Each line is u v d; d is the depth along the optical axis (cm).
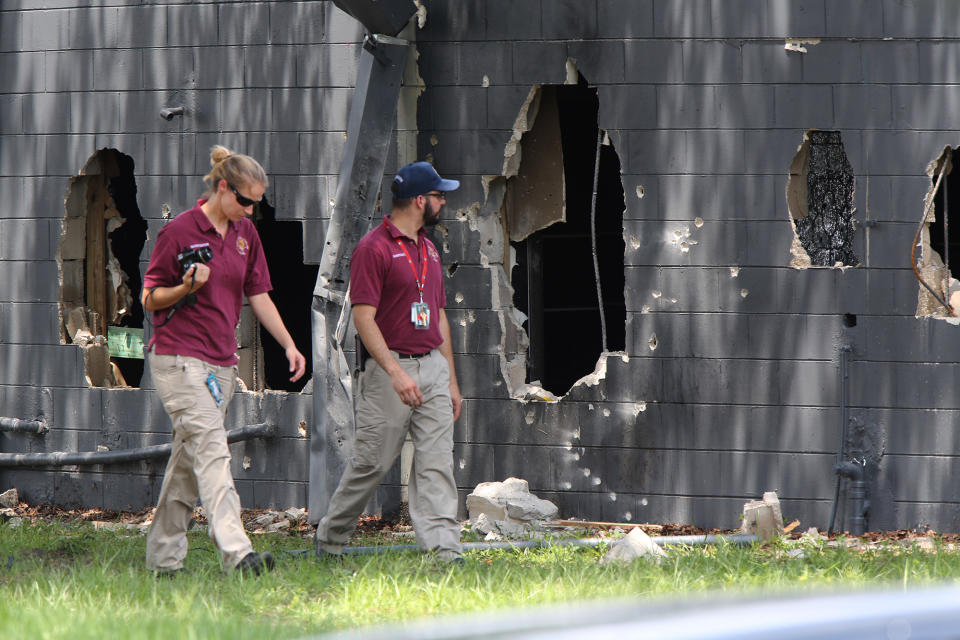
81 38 3359
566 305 4347
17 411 3469
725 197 3005
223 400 2253
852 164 2959
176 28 3288
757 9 2967
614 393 3088
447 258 3164
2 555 2523
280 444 3281
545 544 2755
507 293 3197
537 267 3347
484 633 772
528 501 3064
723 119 2997
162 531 2262
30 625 1683
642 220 3048
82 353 3412
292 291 4447
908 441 2953
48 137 3403
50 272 3422
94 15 3347
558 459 3122
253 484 3306
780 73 2970
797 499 2998
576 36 3053
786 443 3000
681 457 3052
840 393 2973
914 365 2950
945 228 3038
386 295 2341
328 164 3195
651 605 804
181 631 1648
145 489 3372
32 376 3456
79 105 3372
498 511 3034
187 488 2255
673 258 3036
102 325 3531
